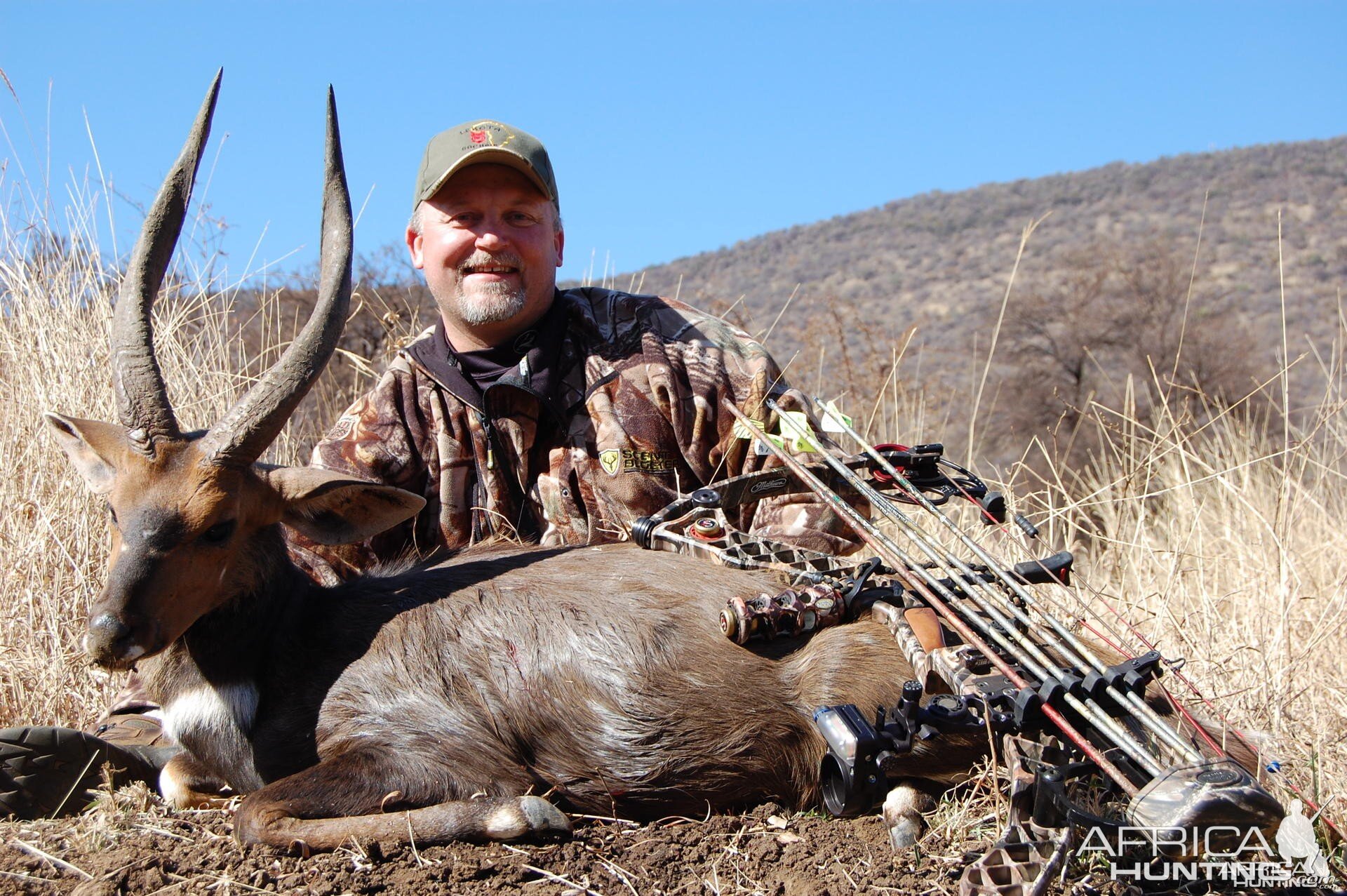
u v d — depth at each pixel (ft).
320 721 5.40
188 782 5.57
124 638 5.03
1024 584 5.18
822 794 5.10
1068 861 4.68
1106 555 8.33
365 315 11.68
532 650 5.49
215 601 5.33
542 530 6.60
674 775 5.44
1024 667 4.73
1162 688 5.05
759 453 6.49
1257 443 11.06
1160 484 9.92
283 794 5.13
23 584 6.77
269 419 5.30
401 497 5.62
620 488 6.48
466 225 6.51
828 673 5.41
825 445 6.48
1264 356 27.43
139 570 5.09
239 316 9.49
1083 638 5.77
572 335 6.72
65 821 5.29
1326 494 9.12
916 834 5.15
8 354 7.84
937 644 5.11
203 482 5.23
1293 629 6.74
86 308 8.04
